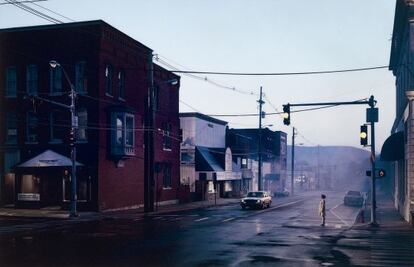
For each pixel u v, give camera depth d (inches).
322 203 991.0
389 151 1158.3
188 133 2124.8
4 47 1451.8
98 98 1333.7
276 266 525.0
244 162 2731.3
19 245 695.1
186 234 827.4
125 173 1467.8
